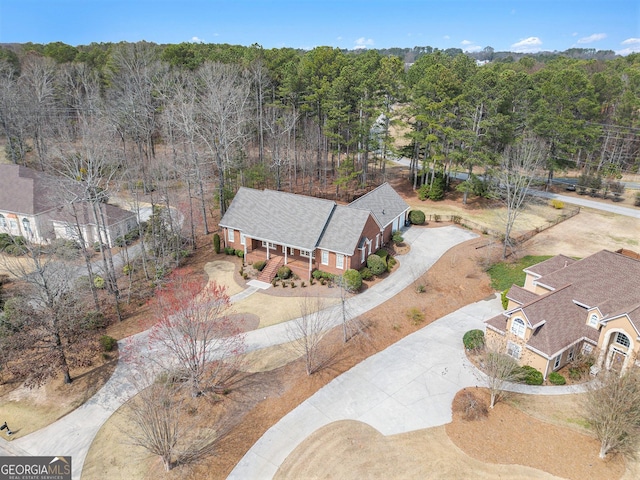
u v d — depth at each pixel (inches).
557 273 1332.4
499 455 895.1
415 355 1206.3
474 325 1344.7
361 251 1593.3
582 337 1141.1
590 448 909.2
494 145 2287.2
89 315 1243.8
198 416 991.0
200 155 2055.9
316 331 1209.4
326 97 2509.8
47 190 1878.7
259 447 918.4
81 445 926.4
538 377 1083.9
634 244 1843.0
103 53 3900.1
